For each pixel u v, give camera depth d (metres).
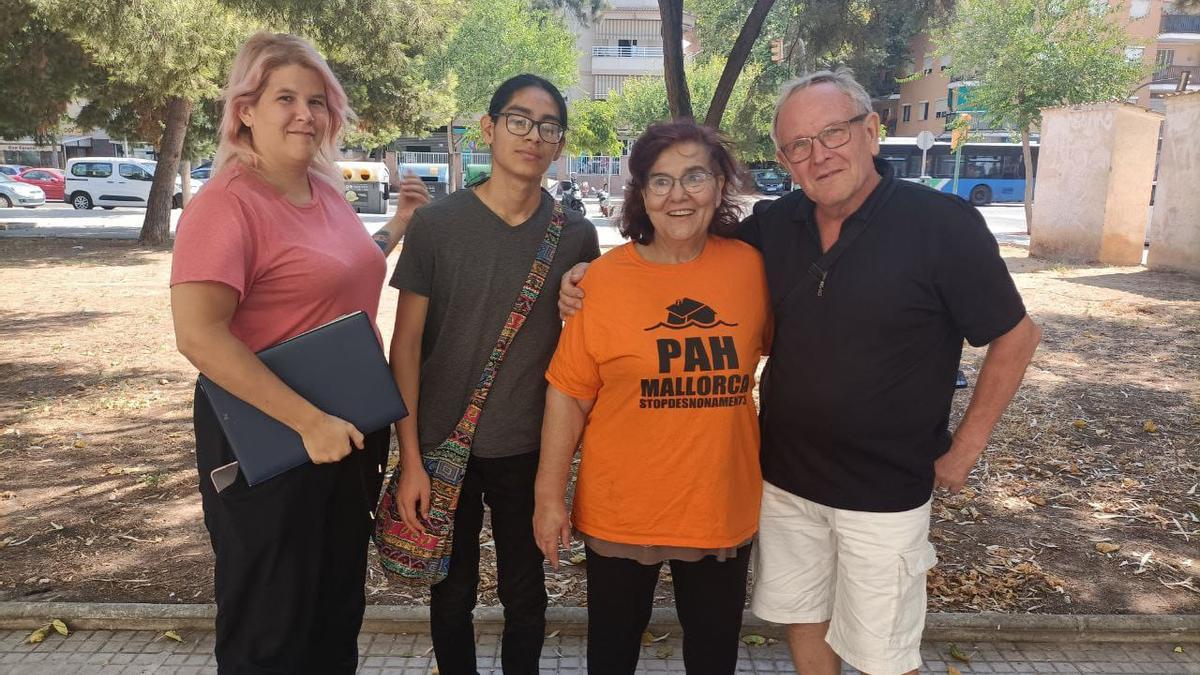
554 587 3.62
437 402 2.46
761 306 2.27
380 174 25.52
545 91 2.33
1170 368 7.66
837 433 2.25
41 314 9.91
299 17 9.18
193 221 1.99
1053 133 16.16
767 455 2.45
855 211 2.19
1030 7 20.02
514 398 2.44
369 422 2.14
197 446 2.18
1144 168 15.02
